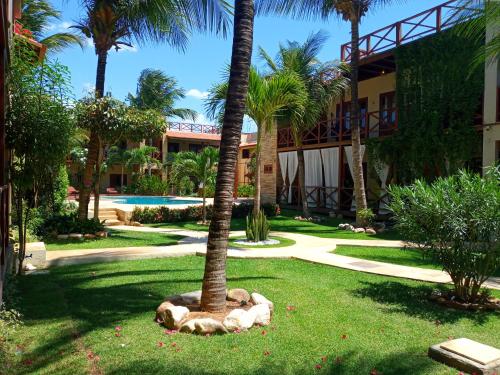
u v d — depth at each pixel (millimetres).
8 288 5027
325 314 4727
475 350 3547
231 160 4461
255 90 9320
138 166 30500
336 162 18406
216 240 4469
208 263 4496
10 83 5867
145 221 14523
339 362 3467
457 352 3514
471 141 12836
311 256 8320
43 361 3336
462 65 13266
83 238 9789
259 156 10258
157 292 5426
